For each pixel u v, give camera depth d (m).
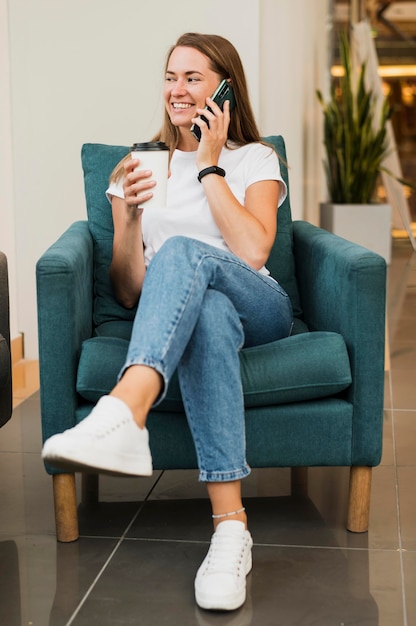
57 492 1.81
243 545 1.60
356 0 6.79
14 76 3.24
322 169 6.23
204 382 1.60
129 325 2.11
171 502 2.04
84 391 1.72
